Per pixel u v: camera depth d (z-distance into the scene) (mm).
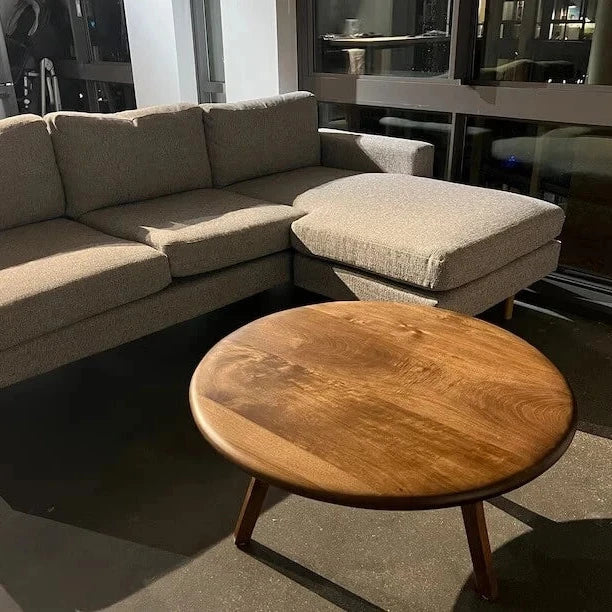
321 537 1451
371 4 2998
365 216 2162
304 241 2215
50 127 2258
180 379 2104
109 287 1830
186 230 2086
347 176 2699
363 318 1507
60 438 1814
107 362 2213
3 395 2025
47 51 4867
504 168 2896
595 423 1827
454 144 2834
